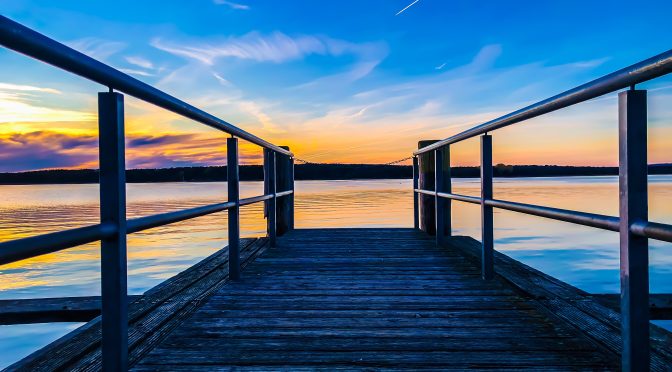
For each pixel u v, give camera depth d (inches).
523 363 63.8
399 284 112.1
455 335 75.2
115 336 55.9
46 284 236.4
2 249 37.8
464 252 156.5
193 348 69.8
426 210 208.1
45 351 65.6
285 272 127.0
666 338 70.1
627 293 52.2
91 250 384.8
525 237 425.7
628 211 51.6
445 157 196.9
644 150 51.4
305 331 77.5
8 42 39.6
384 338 74.0
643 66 46.7
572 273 252.2
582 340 72.4
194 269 131.9
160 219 68.4
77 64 47.4
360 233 211.6
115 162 54.9
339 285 111.2
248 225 503.2
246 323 81.7
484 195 115.6
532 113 79.7
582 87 60.9
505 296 100.0
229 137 115.3
